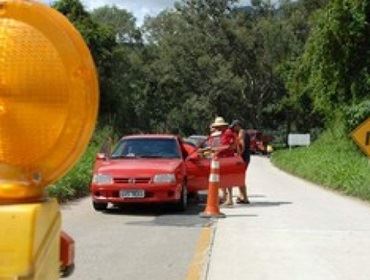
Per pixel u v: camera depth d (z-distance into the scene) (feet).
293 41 253.24
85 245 35.45
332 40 109.70
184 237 38.19
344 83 111.04
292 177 97.66
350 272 29.25
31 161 7.08
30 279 6.44
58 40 6.97
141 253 33.22
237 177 54.03
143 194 48.75
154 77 273.13
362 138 47.96
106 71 187.73
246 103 269.85
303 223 43.98
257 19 269.64
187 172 52.80
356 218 47.32
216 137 53.88
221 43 266.36
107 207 51.75
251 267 29.99
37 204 6.77
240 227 41.83
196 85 270.46
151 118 273.33
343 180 73.15
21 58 6.89
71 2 180.14
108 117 187.21
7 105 6.91
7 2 6.93
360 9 108.06
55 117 7.03
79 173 64.08
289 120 240.12
